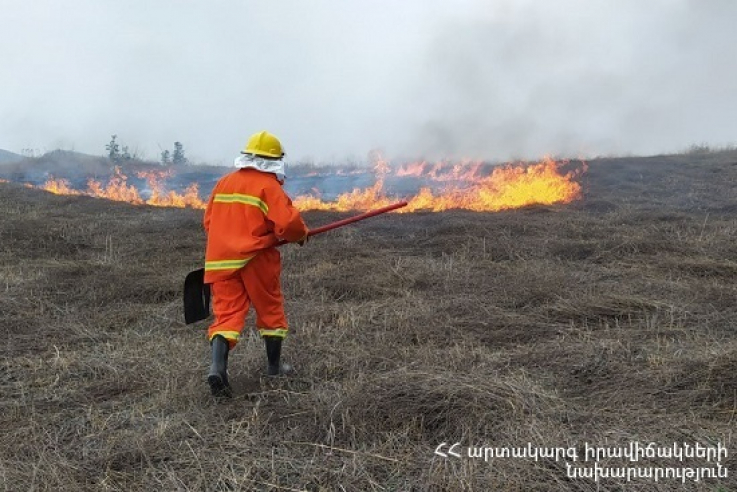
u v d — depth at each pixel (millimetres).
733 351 3828
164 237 9492
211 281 3863
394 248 8477
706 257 7164
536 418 3104
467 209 12500
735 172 16969
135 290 6152
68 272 6938
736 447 2840
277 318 4023
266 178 3953
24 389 3842
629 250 7621
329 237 9133
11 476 2773
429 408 3195
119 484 2740
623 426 3072
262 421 3291
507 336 4684
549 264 7062
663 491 2531
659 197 14094
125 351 4496
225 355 3721
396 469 2768
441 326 4863
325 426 3146
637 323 4895
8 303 5613
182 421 3307
